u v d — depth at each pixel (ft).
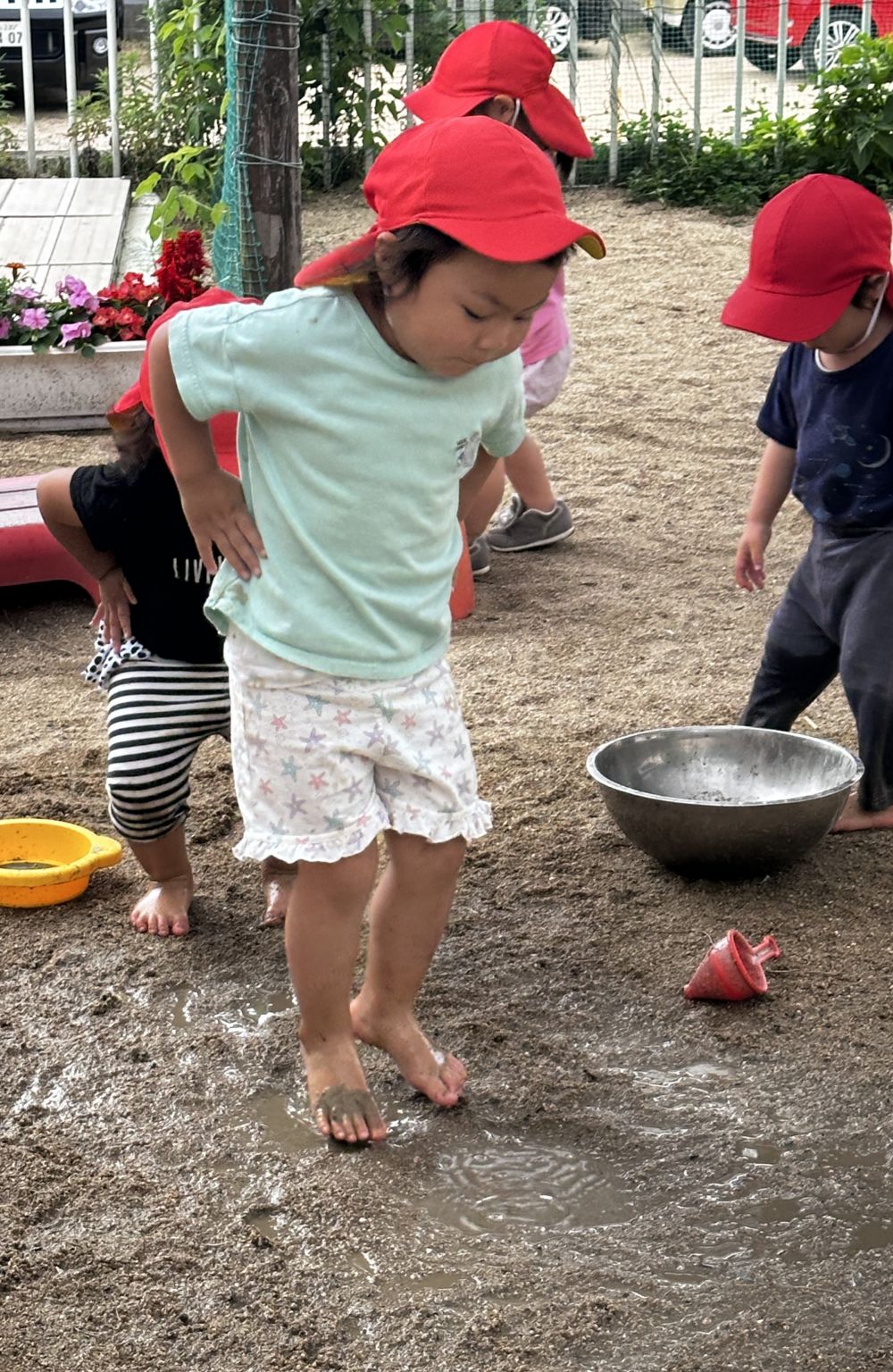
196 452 8.37
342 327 7.91
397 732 8.67
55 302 23.54
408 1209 8.51
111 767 10.32
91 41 43.11
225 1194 8.58
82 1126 9.14
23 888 11.35
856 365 11.32
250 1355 7.45
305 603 8.34
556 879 11.92
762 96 45.47
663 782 12.44
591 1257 8.17
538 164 7.53
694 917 11.39
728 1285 7.96
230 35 20.33
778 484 12.61
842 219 10.85
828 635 12.46
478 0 39.81
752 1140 9.09
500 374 8.44
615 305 30.04
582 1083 9.59
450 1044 9.95
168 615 10.07
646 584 18.12
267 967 10.78
